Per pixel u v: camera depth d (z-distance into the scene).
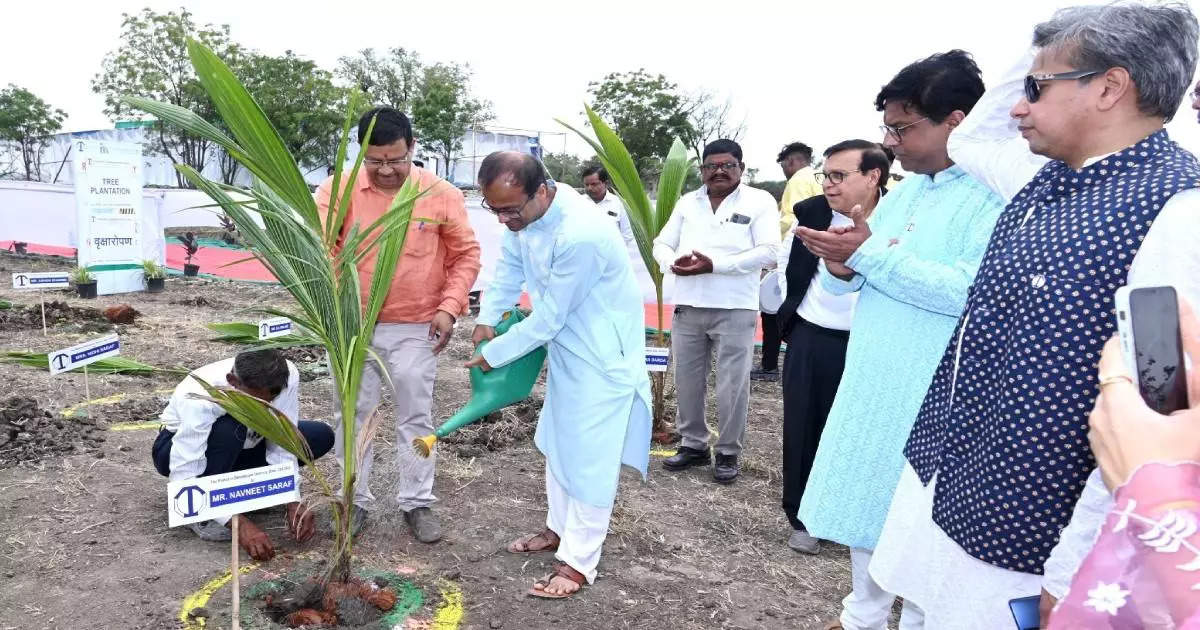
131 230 10.47
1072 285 1.43
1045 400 1.47
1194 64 1.42
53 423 4.57
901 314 2.27
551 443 3.18
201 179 2.33
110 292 10.27
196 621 2.73
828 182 2.93
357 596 2.87
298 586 2.96
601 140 4.67
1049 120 1.48
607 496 3.02
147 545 3.29
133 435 4.66
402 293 3.27
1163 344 1.08
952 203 2.21
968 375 1.65
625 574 3.31
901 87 2.21
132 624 2.71
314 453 3.82
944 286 2.03
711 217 4.41
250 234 2.46
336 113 31.52
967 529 1.64
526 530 3.68
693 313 4.40
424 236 3.27
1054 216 1.50
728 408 4.37
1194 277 1.27
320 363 6.59
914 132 2.22
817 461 2.52
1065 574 1.38
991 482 1.57
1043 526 1.52
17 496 3.70
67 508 3.61
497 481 4.30
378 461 4.34
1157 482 1.03
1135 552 1.05
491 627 2.83
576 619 2.93
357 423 3.37
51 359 4.58
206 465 3.34
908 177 2.47
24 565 3.09
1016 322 1.52
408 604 2.95
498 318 3.23
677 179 4.91
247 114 2.22
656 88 28.42
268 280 12.25
